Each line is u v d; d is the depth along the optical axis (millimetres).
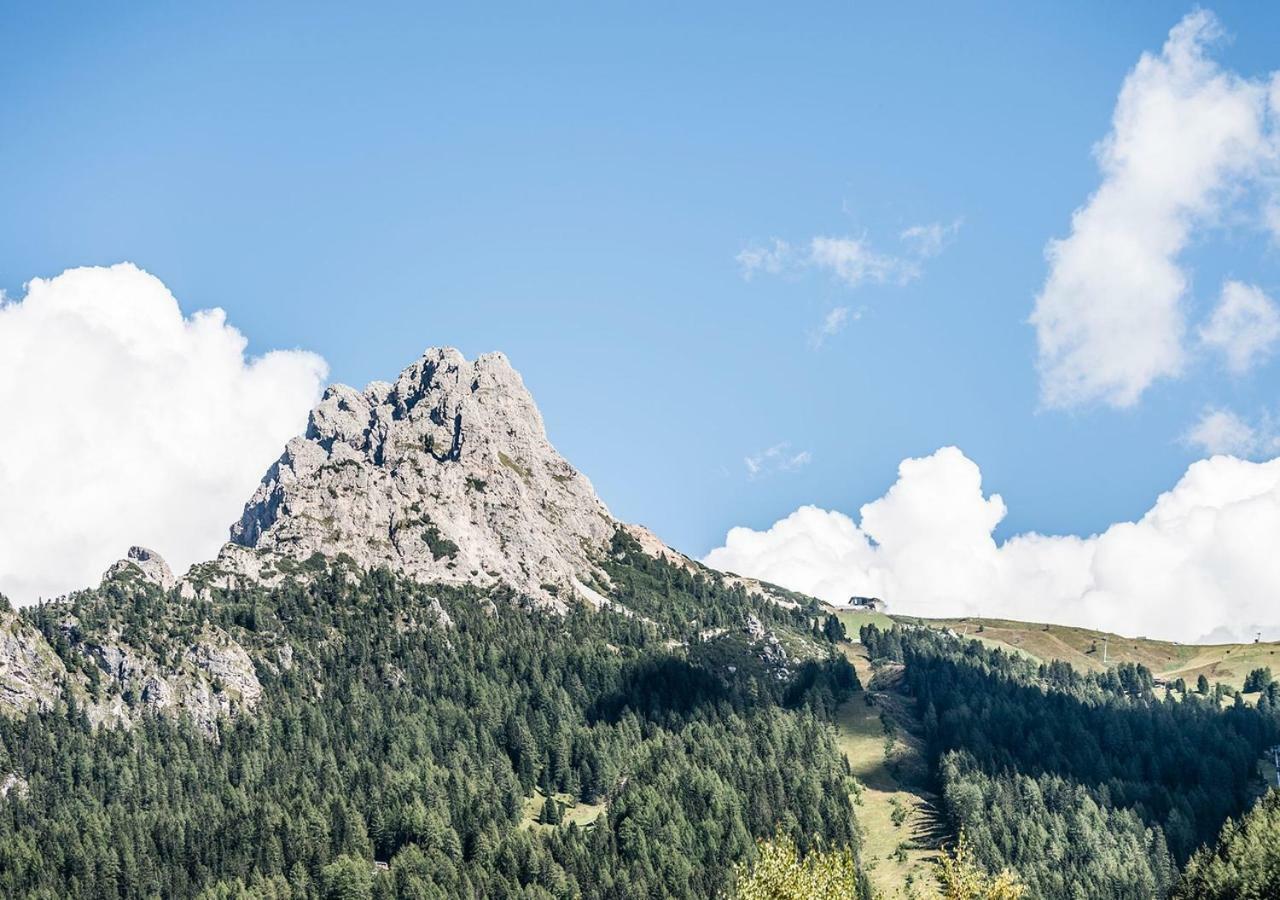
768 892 118875
